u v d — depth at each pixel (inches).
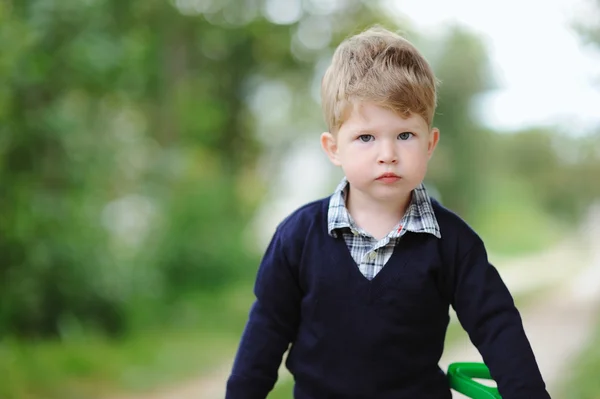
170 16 743.1
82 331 432.5
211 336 498.9
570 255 1215.6
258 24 845.2
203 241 699.4
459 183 1403.8
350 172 91.4
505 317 89.4
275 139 945.5
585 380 281.4
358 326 91.3
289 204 991.0
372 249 92.4
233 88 879.7
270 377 98.5
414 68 92.0
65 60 422.6
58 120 418.9
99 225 471.5
